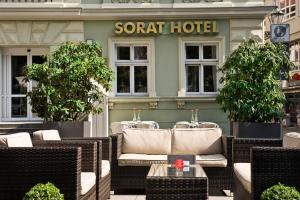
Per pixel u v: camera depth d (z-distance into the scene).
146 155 8.14
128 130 8.50
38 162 4.96
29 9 14.72
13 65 15.52
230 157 7.62
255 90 9.66
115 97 14.89
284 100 9.80
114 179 7.75
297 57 31.44
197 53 15.28
